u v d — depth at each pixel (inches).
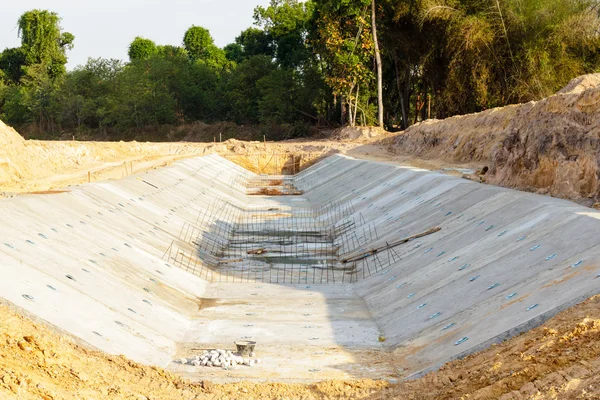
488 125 1439.5
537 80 1808.6
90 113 3213.6
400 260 827.4
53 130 3277.6
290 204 1519.4
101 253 701.3
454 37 1914.4
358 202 1263.5
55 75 3565.5
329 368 531.8
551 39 1807.3
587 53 1856.5
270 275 866.1
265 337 613.9
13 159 1311.5
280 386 480.1
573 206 700.7
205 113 3321.9
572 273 524.7
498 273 617.3
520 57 1850.4
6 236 592.7
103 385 419.5
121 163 1723.7
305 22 2726.4
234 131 2965.1
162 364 527.5
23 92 3329.2
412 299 677.3
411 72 2519.7
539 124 909.2
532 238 648.4
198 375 509.0
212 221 1185.4
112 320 553.3
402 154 1856.5
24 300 494.0
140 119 3147.1
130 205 989.2
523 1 1819.6
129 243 798.5
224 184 1667.1
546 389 347.3
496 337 479.8
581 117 839.7
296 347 586.2
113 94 3201.3
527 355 405.7
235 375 511.8
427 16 1942.7
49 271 572.7
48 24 3595.0
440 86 2246.6
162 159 1881.2
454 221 856.3
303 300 748.6
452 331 549.3
